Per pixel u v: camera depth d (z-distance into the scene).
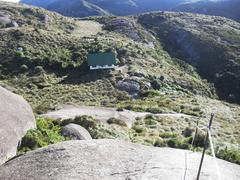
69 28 120.75
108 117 38.59
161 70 84.94
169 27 128.88
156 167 8.61
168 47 116.88
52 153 9.38
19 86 68.19
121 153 9.41
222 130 41.53
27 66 79.44
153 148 10.16
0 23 109.25
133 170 8.48
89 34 114.19
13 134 14.09
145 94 66.31
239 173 9.09
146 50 99.12
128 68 78.69
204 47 110.81
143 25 133.50
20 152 13.79
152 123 39.09
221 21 138.88
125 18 137.50
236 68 97.25
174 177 8.16
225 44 111.75
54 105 48.09
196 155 9.70
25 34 95.19
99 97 61.09
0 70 77.81
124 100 60.72
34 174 8.55
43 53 86.62
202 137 26.20
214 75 97.50
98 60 77.31
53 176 8.33
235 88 90.56
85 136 20.05
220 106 65.75
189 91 78.38
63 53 88.88
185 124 41.28
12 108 15.98
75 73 76.38
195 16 143.00
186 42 116.56
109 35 114.12
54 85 69.19
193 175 8.31
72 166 8.67
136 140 29.25
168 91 72.81
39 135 16.25
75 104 52.62
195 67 103.62
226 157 19.94
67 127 20.20
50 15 123.88
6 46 88.69
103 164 8.76
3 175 8.77
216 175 8.48
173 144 27.33
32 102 55.12
